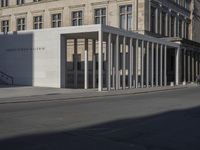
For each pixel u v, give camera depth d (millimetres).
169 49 60688
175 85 54062
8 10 70688
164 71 52969
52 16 64688
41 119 14781
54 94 30609
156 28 58719
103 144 9977
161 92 37250
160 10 60188
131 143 10195
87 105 21453
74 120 14578
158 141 10523
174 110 18797
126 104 22219
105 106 20812
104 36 40156
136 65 44781
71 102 23984
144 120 14836
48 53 40844
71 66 57844
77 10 61625
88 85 43750
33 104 22391
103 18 59062
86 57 39969
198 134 11711
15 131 11844
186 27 72875
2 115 16109
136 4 55594
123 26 57031
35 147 9430
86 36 42188
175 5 66625
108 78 38750
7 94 30234
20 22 69125
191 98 27734
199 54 70438
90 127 12852
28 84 42281
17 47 43062
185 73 62375
